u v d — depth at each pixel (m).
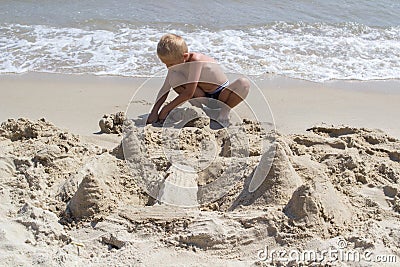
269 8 10.44
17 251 3.61
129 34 9.03
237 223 3.87
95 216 4.02
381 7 10.55
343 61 8.16
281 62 8.05
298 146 5.15
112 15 9.85
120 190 4.36
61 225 3.96
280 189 4.09
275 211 3.91
